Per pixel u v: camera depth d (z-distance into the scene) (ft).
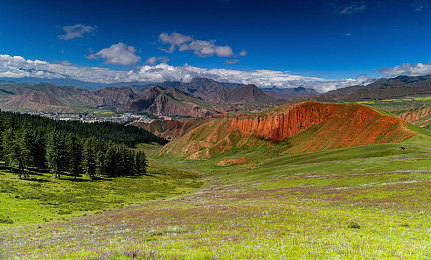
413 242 52.11
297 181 223.51
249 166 519.60
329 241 53.98
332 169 268.82
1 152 281.33
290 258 43.83
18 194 181.98
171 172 530.68
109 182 320.50
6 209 143.13
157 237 67.56
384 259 41.37
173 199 220.23
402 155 280.92
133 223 99.71
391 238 57.11
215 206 126.52
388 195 119.65
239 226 76.64
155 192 284.20
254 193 189.98
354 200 118.42
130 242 63.72
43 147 328.08
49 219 136.26
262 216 88.58
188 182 403.54
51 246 69.41
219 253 48.16
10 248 70.74
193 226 81.71
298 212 92.43
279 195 162.40
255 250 49.57
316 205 113.80
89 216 139.54
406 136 430.20
